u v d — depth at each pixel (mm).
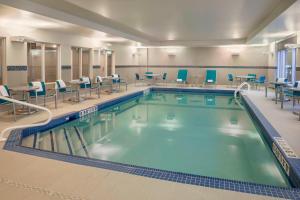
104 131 6004
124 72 14773
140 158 4316
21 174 2848
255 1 5777
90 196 2377
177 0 5750
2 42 6992
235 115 7836
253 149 4793
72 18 7105
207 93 12664
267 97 9484
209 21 8398
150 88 13352
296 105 7680
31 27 7727
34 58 8227
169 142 5199
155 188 2531
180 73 14820
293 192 2477
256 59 14742
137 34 12008
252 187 2574
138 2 5914
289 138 4332
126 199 2324
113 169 2982
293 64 9906
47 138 5402
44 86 7051
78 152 4582
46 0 5754
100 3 6016
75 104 7844
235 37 13359
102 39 11500
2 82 7043
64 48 9398
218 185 2609
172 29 10383
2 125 5219
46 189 2512
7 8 5152
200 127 6391
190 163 4109
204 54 15555
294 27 7809
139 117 7512
